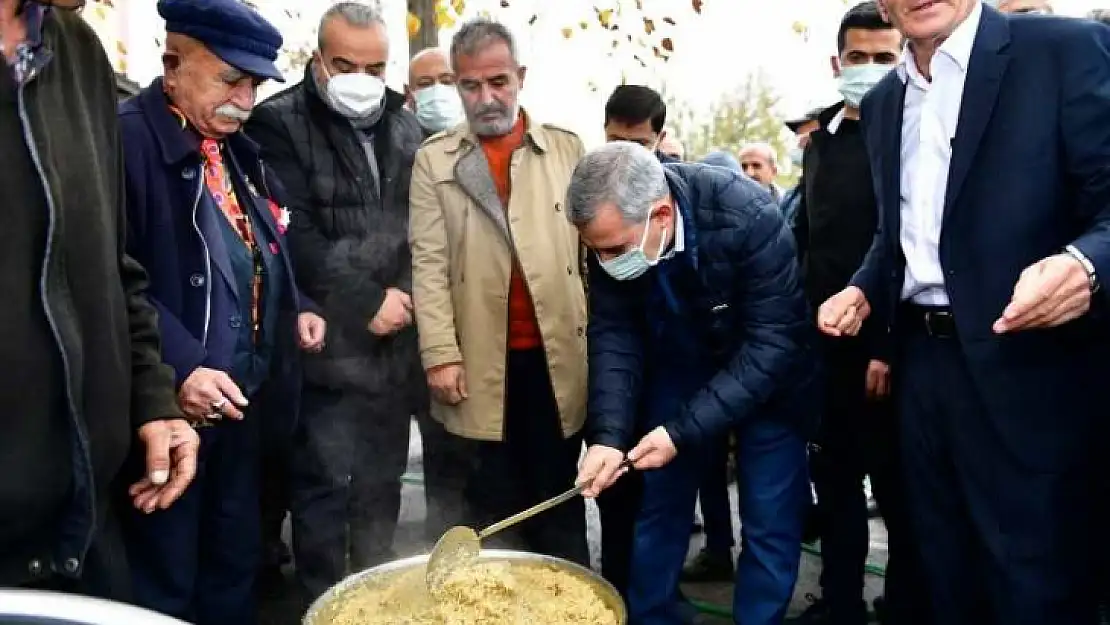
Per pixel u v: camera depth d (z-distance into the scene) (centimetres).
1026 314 154
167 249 196
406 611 180
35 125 135
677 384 236
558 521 280
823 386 237
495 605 178
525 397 275
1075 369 176
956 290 181
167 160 195
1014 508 180
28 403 136
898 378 208
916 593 251
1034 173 171
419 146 295
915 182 193
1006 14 181
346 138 269
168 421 169
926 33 179
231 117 202
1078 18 173
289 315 234
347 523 300
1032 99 171
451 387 263
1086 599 184
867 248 271
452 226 269
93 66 158
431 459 311
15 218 133
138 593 197
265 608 292
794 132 429
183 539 200
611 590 180
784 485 228
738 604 230
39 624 80
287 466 270
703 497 328
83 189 147
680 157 442
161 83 204
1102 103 164
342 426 274
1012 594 183
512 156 267
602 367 228
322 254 264
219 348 202
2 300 132
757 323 215
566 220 270
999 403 178
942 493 200
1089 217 170
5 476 134
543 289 263
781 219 219
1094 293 157
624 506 278
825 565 283
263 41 199
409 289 293
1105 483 183
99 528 158
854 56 287
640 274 210
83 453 143
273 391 237
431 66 373
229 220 211
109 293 152
